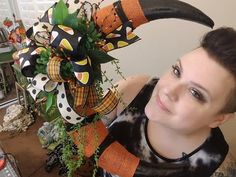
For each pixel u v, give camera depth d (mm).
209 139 584
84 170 807
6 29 1892
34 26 468
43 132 1353
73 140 551
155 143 597
